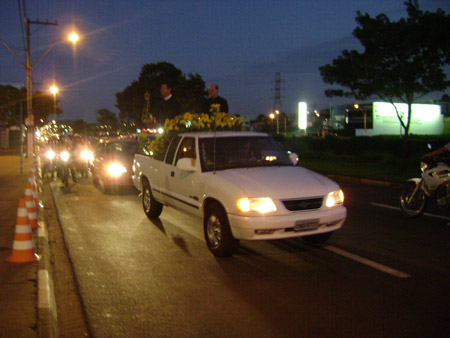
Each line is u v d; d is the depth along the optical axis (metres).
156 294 5.29
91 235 8.24
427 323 4.43
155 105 12.53
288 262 6.45
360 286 5.48
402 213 9.77
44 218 9.77
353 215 9.92
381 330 4.28
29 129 28.52
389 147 30.28
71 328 4.45
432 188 8.99
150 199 9.40
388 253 6.88
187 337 4.19
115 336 4.24
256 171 6.86
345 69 17.95
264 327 4.38
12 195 12.66
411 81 17.20
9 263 6.00
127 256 6.86
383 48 17.20
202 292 5.34
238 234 6.16
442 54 16.67
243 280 5.73
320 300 5.05
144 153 10.66
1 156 32.56
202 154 7.32
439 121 59.72
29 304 4.60
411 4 16.66
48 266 6.10
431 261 6.47
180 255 6.86
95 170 14.74
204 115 8.82
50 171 19.62
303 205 6.20
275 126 88.19
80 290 5.45
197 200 7.11
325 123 72.56
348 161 27.73
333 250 7.03
